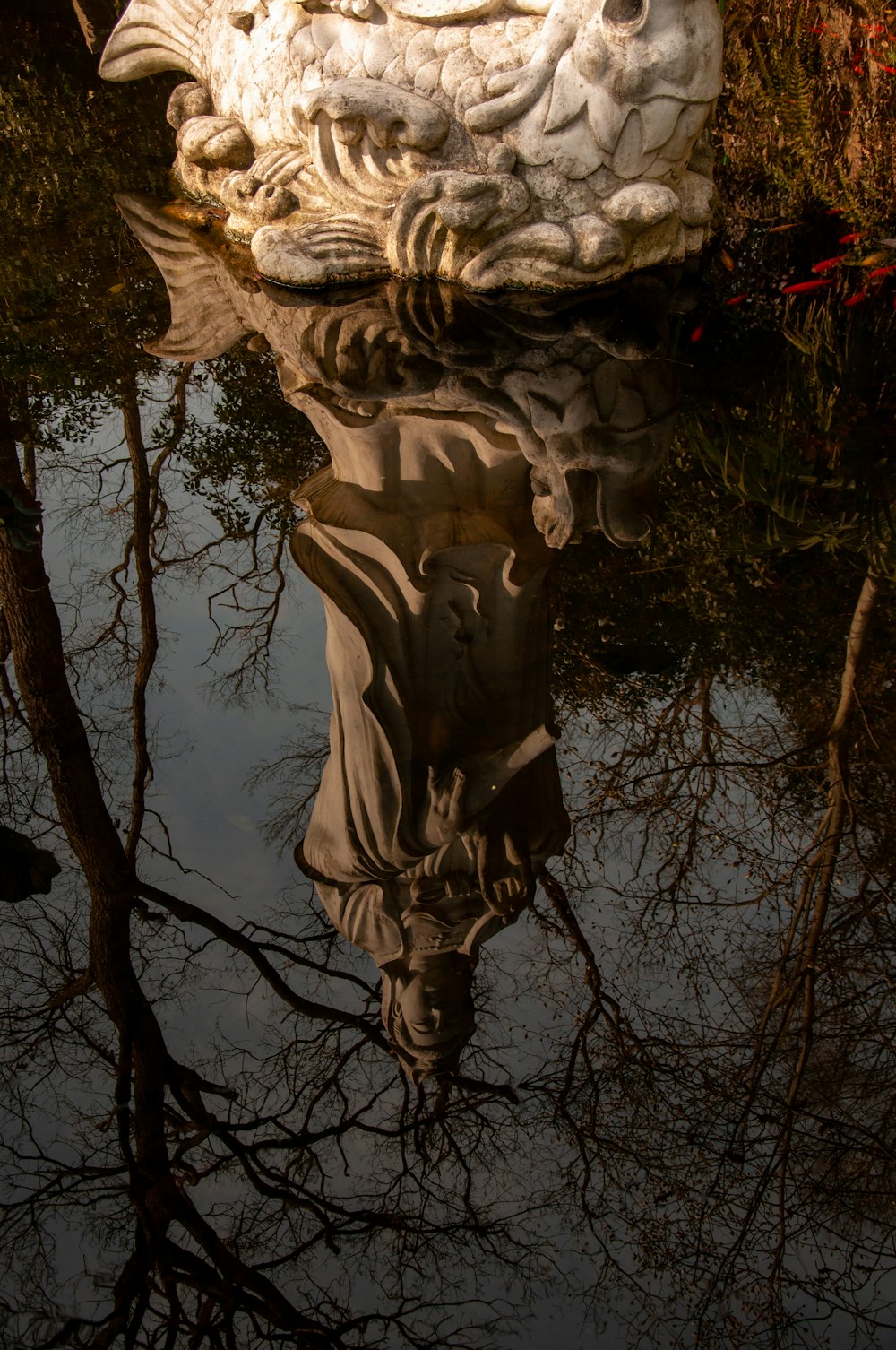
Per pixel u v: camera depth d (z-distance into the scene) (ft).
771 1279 7.96
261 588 15.21
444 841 11.41
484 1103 9.37
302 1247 8.32
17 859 11.27
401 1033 9.96
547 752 12.41
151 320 19.85
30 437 17.58
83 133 27.43
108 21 31.37
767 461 14.75
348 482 15.24
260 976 10.36
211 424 17.69
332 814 12.01
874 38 18.25
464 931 10.73
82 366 18.94
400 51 18.99
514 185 18.49
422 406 16.39
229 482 16.84
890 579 12.75
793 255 19.51
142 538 16.11
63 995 10.19
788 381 16.47
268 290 20.24
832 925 10.52
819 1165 8.82
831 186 18.75
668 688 13.01
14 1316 7.61
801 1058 9.59
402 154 19.01
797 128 18.95
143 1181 8.68
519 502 14.65
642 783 12.26
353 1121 9.32
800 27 19.38
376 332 18.47
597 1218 8.43
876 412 15.67
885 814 11.12
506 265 19.02
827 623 12.94
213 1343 7.61
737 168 21.09
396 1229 8.42
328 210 20.39
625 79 17.66
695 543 14.06
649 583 13.83
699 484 14.75
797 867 11.05
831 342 17.21
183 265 21.58
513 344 17.89
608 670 13.24
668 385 16.65
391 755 11.75
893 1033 9.73
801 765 11.82
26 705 13.57
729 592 13.52
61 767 12.51
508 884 11.14
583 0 17.67
